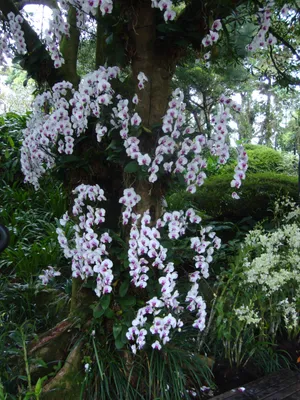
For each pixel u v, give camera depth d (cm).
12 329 223
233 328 223
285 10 178
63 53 210
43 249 299
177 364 188
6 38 198
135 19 173
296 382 200
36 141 190
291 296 244
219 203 398
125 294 184
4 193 398
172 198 385
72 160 187
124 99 178
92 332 188
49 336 197
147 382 183
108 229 184
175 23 178
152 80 181
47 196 394
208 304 244
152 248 171
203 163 172
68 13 213
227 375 210
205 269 190
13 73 1177
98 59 207
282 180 418
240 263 228
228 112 170
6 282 268
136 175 177
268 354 222
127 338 176
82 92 169
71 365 183
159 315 183
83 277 185
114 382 182
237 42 230
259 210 390
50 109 201
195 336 222
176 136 167
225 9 172
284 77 259
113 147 169
